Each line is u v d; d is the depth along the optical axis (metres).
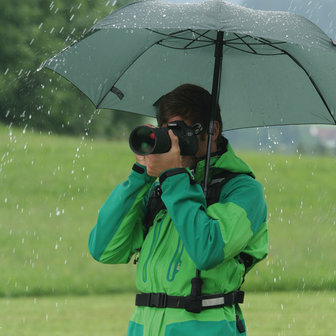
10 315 38.69
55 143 141.38
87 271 58.50
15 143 134.88
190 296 9.29
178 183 9.34
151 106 12.05
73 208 97.56
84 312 40.56
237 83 11.87
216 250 9.09
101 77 11.30
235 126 12.13
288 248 74.50
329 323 37.59
